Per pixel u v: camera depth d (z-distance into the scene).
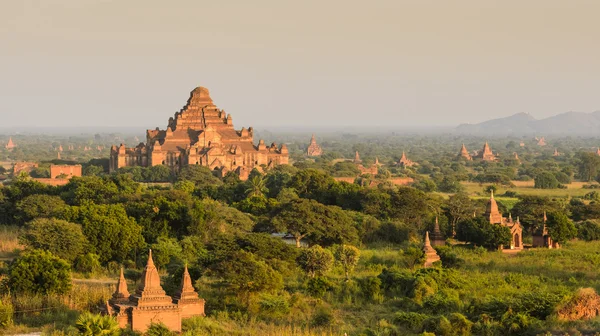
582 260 161.12
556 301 111.75
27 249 143.50
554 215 185.12
